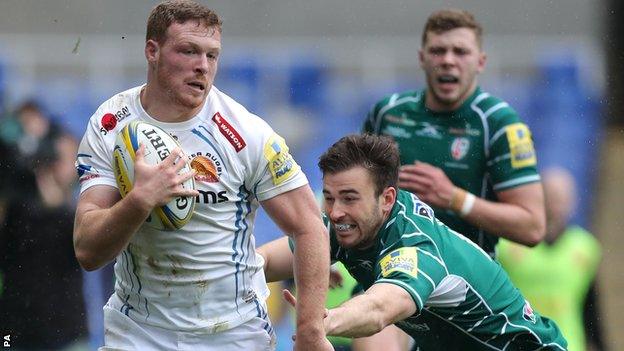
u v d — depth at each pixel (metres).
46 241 32.28
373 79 43.81
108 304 18.19
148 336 17.48
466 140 26.64
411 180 25.70
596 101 46.69
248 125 16.81
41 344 31.89
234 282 17.31
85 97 41.53
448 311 19.06
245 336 17.61
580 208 44.94
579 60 46.59
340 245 19.52
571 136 45.22
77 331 32.09
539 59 46.09
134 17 47.00
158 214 16.42
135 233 16.67
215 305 17.33
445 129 26.80
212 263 17.06
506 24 49.25
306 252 16.80
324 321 16.69
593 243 30.53
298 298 16.80
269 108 43.03
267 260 21.02
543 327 20.33
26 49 42.16
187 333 17.33
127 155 16.30
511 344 19.97
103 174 16.89
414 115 27.14
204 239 16.91
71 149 33.41
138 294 17.45
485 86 45.28
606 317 42.50
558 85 45.72
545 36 49.03
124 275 17.58
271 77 43.50
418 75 44.03
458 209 25.67
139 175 15.74
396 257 18.28
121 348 17.67
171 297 17.22
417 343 21.03
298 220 16.89
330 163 18.78
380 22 48.28
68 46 42.56
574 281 30.05
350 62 44.22
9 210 32.41
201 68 16.19
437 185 25.59
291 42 46.78
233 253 17.20
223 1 47.84
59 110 41.12
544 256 29.98
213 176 16.64
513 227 25.92
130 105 16.94
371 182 18.62
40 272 32.16
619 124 49.12
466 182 26.78
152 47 16.48
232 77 43.38
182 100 16.31
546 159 45.06
